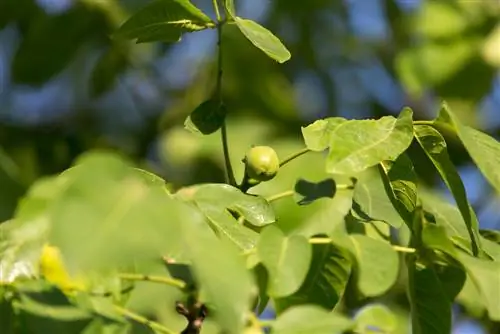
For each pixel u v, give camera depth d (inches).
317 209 47.8
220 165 61.5
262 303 43.4
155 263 42.9
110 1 63.0
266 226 44.0
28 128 63.9
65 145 63.6
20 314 41.2
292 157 46.2
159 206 39.6
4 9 63.4
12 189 47.7
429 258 44.5
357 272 44.5
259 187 50.1
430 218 45.6
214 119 46.3
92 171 39.7
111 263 38.9
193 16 45.5
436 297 44.7
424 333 44.9
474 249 44.2
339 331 41.8
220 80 46.2
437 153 44.4
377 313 44.1
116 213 39.4
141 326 42.6
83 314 41.6
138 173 42.0
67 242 38.9
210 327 44.0
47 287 41.6
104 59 64.0
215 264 39.7
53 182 41.1
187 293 43.3
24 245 41.1
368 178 45.9
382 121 44.1
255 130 62.2
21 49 63.3
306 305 43.5
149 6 45.3
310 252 43.4
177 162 62.2
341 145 43.5
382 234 47.2
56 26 63.2
